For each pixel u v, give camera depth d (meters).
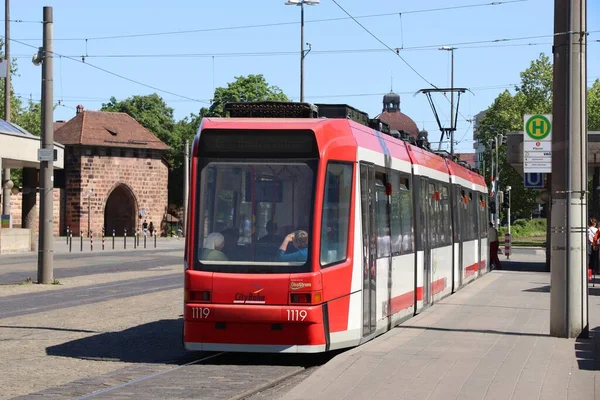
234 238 13.73
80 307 23.06
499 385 10.77
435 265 22.34
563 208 15.36
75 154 91.00
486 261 36.78
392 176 17.48
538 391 10.42
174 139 117.75
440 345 14.20
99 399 10.71
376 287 15.80
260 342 13.41
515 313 19.73
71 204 91.19
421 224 20.48
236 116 14.79
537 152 17.55
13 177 85.88
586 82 15.27
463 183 28.89
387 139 17.75
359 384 10.84
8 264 41.66
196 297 13.55
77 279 32.59
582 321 15.34
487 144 101.75
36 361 14.18
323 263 13.68
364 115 17.48
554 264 15.48
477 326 17.05
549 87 98.81
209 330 13.51
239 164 13.93
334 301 13.85
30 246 55.78
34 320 20.14
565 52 15.15
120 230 96.88
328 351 14.54
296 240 13.62
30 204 57.19
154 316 20.98
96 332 18.02
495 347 14.02
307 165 13.85
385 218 16.69
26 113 94.00
